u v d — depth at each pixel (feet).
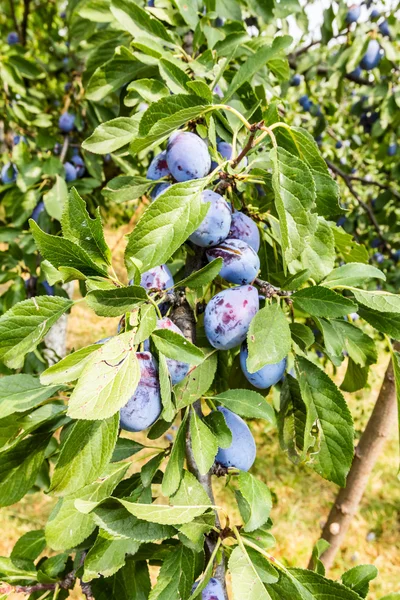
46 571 1.52
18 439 1.20
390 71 3.31
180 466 1.16
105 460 1.02
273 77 2.17
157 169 1.50
